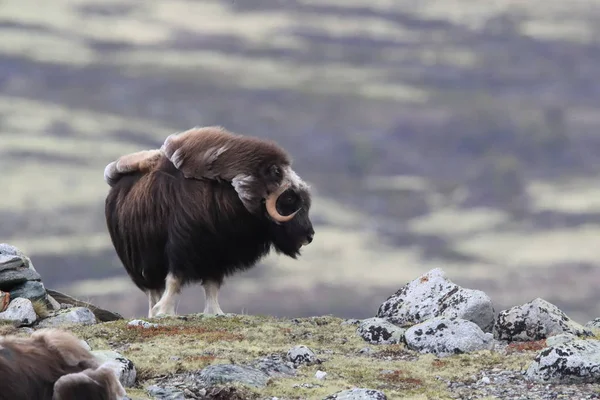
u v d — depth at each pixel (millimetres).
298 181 61031
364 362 48781
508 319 53531
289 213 60500
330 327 56156
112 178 62562
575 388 44188
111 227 62156
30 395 30297
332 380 45375
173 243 59156
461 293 56188
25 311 54094
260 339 52781
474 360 48938
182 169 59688
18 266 57656
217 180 59375
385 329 53156
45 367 31016
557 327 52969
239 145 60031
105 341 51094
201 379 44594
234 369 44969
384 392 43562
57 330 32844
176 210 59156
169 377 45094
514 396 43562
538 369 45469
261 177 59688
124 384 43438
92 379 30922
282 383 44406
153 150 62375
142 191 60250
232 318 57062
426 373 47125
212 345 50156
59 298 61375
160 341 51000
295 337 53531
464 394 44094
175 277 59781
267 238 61688
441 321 51781
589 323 59094
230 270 61562
